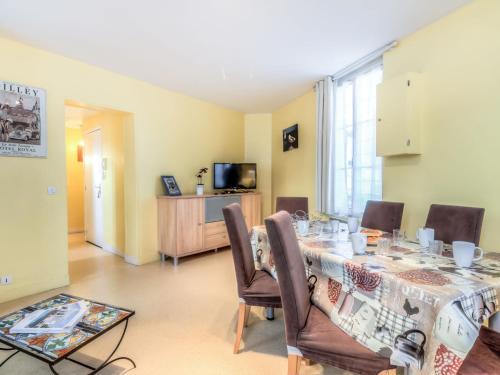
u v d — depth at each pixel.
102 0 2.11
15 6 2.17
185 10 2.24
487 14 2.04
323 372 1.68
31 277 2.78
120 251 4.23
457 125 2.24
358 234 1.63
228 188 4.69
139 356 1.81
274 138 5.04
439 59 2.36
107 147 4.44
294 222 2.53
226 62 3.18
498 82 2.00
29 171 2.76
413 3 2.15
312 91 4.04
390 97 2.59
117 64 3.21
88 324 1.41
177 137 4.17
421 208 2.54
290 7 2.21
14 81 2.64
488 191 2.07
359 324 1.26
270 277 2.05
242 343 1.97
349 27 2.49
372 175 3.12
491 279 1.19
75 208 5.90
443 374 0.99
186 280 3.15
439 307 1.01
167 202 3.79
